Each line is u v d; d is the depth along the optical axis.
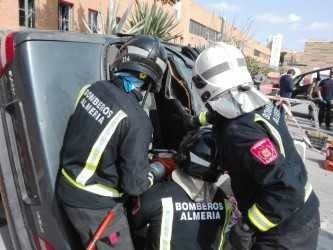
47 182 1.95
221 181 2.35
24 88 1.93
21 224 2.17
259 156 1.67
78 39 2.19
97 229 1.89
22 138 2.00
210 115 1.99
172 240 2.08
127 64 1.96
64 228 2.00
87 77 2.17
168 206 2.10
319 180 5.61
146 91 2.04
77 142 1.89
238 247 1.86
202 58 1.88
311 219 1.89
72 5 13.19
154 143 2.91
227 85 1.79
